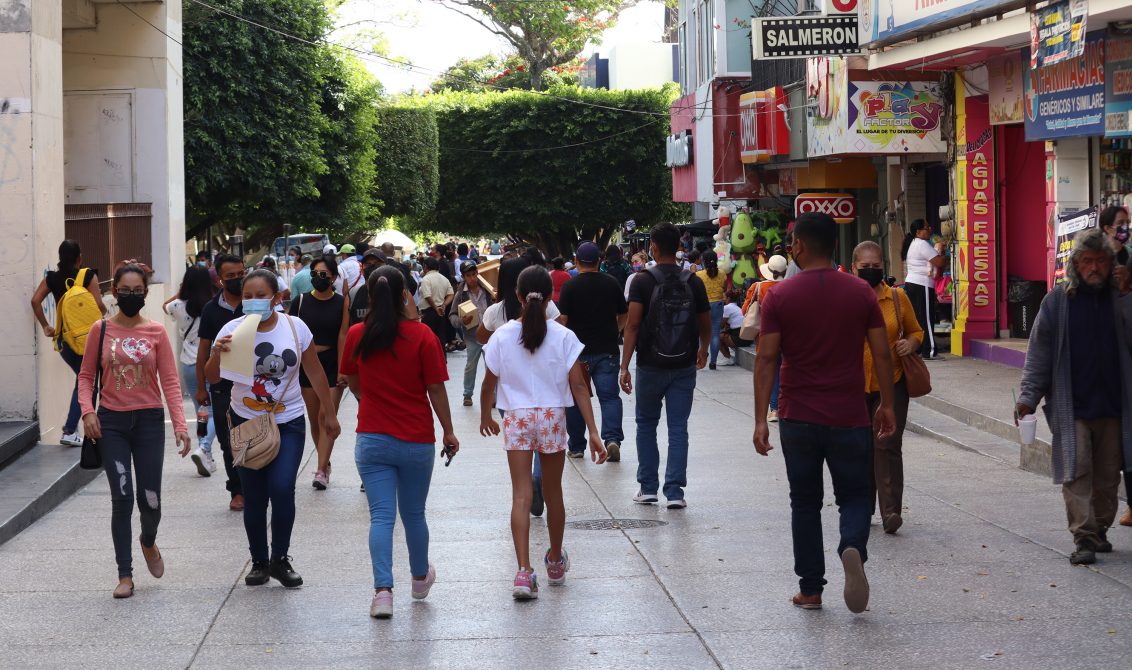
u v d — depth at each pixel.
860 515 6.21
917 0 16.14
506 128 50.06
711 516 8.97
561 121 50.25
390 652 5.91
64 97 18.70
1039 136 14.99
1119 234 8.62
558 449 6.99
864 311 6.16
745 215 26.50
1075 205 14.87
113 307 15.57
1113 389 7.26
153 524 7.13
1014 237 17.75
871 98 18.39
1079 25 12.52
